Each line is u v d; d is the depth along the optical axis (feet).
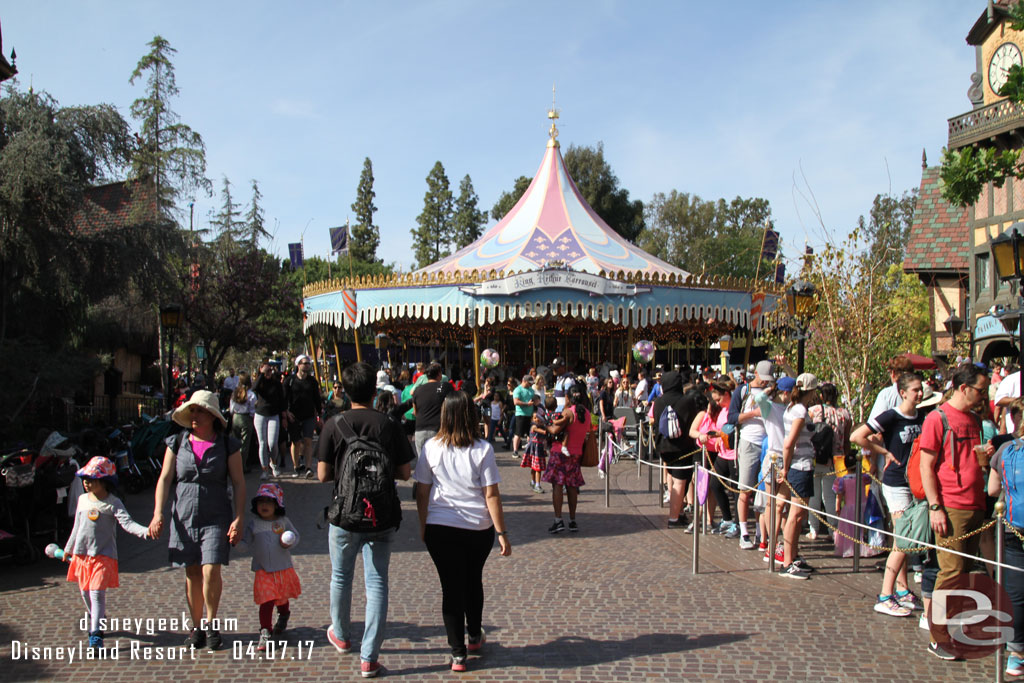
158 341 98.53
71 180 46.47
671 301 70.74
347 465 16.84
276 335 110.93
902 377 21.54
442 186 231.91
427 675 16.88
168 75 104.37
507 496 40.34
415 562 26.43
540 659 17.79
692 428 31.83
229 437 18.89
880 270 41.14
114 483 19.07
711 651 18.33
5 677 16.79
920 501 20.88
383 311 74.74
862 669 17.35
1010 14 33.86
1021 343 25.26
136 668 17.29
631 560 27.07
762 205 257.14
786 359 44.11
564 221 85.40
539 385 54.75
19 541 25.90
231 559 26.63
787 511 25.90
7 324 51.98
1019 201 71.31
